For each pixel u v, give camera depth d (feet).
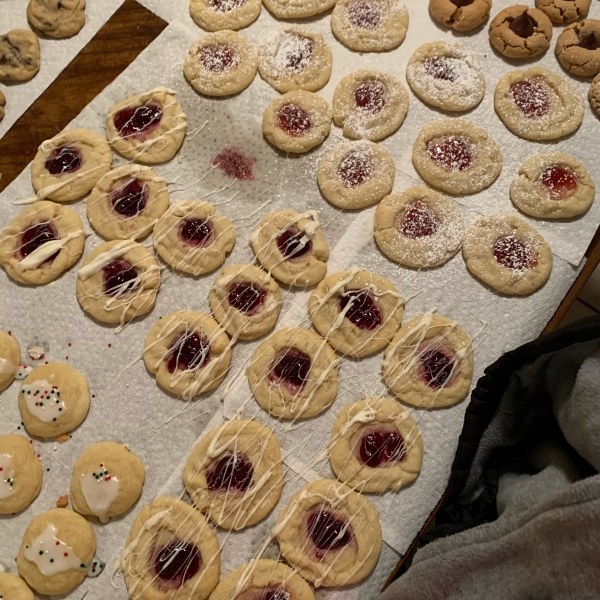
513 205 1.49
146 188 1.51
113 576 1.34
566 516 0.96
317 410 1.39
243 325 1.43
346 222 1.50
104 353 1.45
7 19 1.61
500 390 1.24
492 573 1.08
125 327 1.46
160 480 1.38
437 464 1.37
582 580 0.96
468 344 1.40
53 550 1.32
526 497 1.12
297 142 1.50
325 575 1.30
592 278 1.70
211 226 1.49
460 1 1.59
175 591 1.31
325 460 1.38
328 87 1.57
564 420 1.15
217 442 1.36
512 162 1.51
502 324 1.42
